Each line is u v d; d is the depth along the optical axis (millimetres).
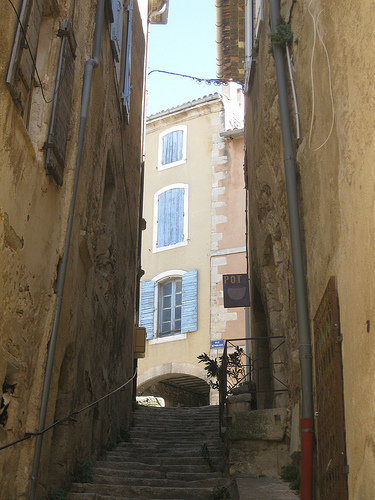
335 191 4566
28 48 5051
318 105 5328
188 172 20812
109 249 9102
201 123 21266
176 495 6547
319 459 4945
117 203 9867
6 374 4941
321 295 5125
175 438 9922
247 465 6598
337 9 4633
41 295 5582
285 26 6891
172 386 19703
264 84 8070
